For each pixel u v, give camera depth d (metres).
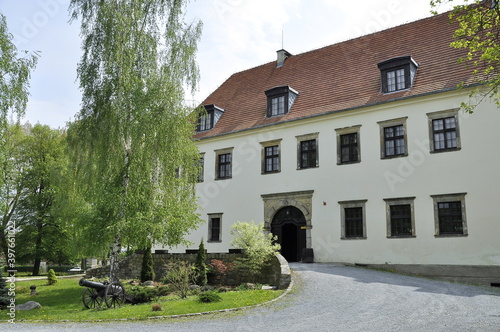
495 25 10.21
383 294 12.95
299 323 9.48
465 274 18.08
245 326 9.43
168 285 16.84
